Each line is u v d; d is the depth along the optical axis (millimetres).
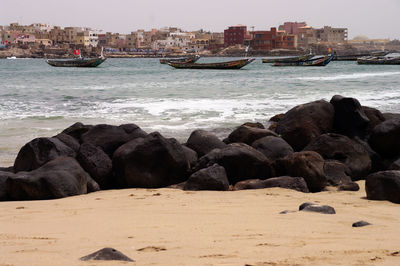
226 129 19422
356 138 13875
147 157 11289
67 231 6301
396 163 12109
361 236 5715
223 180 10539
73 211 8094
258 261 4375
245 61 87312
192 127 19906
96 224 6789
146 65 129625
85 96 32812
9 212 8164
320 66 104312
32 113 24234
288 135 14422
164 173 11328
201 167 11484
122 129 12812
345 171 11352
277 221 6742
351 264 4270
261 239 5527
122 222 6891
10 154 15164
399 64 114312
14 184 9844
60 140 12477
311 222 6648
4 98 31828
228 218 7082
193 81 49625
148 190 10727
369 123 14250
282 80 50438
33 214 7855
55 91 37250
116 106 26875
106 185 11438
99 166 11352
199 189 10477
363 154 12297
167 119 22047
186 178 11625
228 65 88312
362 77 56688
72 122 21328
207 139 13102
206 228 6301
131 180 11289
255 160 11445
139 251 4926
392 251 4844
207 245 5191
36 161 11484
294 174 11062
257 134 13969
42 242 5551
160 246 5141
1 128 19719
